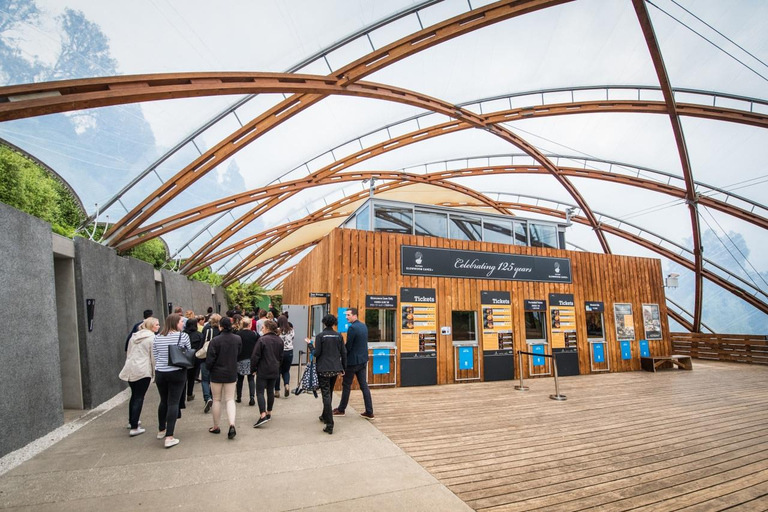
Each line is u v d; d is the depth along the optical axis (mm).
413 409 7250
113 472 4086
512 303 11328
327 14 11477
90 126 10562
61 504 3342
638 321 13586
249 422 6145
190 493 3588
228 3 9820
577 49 14531
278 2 10430
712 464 4676
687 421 6637
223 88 10211
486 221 12492
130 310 10820
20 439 4941
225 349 5363
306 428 5852
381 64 12133
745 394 9109
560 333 11938
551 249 12227
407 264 10094
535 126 19578
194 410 7020
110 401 8031
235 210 21375
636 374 12375
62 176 11164
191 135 13039
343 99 15977
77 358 7395
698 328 25750
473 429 5988
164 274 15945
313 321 12914
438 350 10078
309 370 7898
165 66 10492
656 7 12664
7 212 5133
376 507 3381
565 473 4324
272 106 13539
